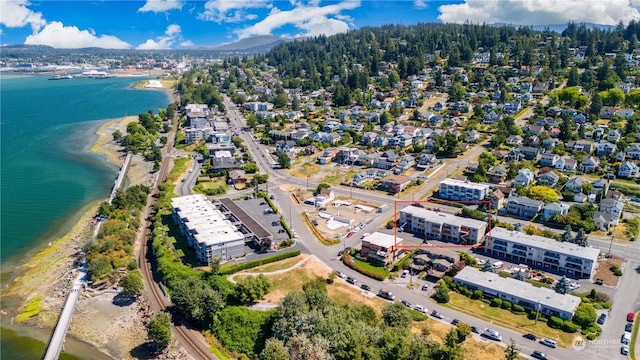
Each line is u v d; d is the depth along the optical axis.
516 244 111.69
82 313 100.81
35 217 152.00
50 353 88.00
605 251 114.19
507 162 182.12
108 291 108.31
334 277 106.38
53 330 96.75
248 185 171.25
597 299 94.25
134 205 149.00
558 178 157.50
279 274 108.62
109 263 113.06
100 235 125.75
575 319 86.69
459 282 101.31
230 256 114.69
